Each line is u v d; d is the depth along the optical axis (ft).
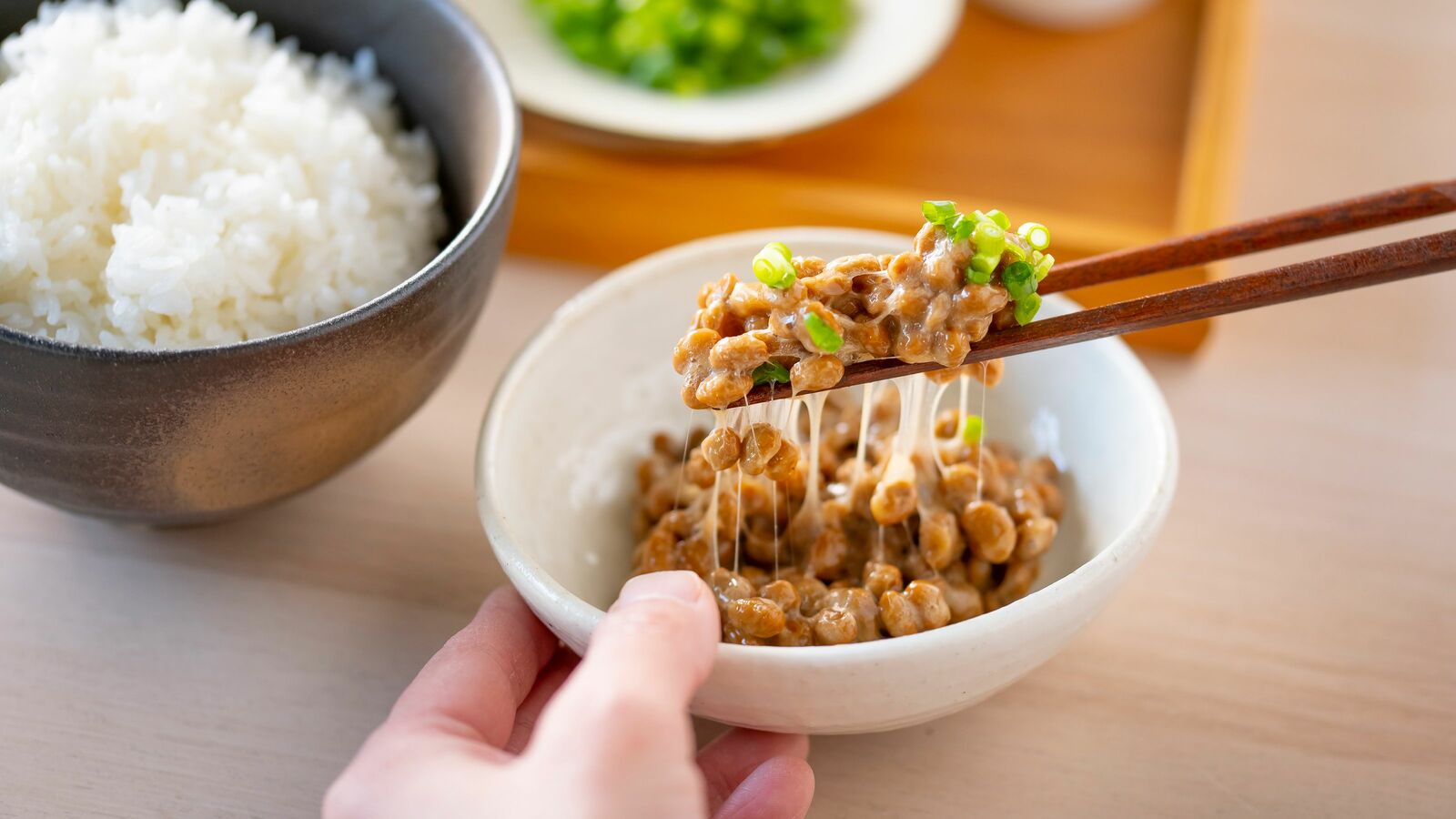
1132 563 1.18
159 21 1.39
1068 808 1.25
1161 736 1.30
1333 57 1.98
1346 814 1.25
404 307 1.21
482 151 1.37
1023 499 1.30
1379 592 1.40
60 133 1.30
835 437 1.37
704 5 1.78
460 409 1.55
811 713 1.16
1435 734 1.30
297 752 1.28
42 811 1.22
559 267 1.70
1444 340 1.62
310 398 1.21
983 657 1.14
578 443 1.38
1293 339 1.62
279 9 1.48
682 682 1.08
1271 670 1.34
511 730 1.20
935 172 1.73
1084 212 1.69
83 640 1.34
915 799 1.25
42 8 1.40
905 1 1.81
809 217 1.63
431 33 1.42
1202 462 1.50
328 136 1.37
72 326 1.26
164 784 1.25
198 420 1.19
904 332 1.16
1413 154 1.81
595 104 1.66
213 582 1.39
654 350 1.42
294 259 1.33
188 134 1.33
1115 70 1.88
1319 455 1.51
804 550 1.31
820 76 1.76
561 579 1.31
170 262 1.24
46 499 1.27
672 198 1.63
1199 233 1.26
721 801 1.22
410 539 1.43
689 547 1.29
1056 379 1.36
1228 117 1.70
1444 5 2.09
